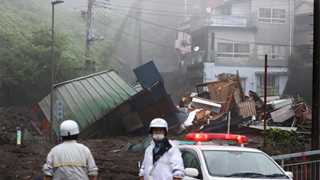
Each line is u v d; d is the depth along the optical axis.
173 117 35.56
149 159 6.88
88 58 47.25
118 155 23.66
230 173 8.20
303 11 58.44
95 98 36.06
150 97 35.28
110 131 35.50
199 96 38.50
